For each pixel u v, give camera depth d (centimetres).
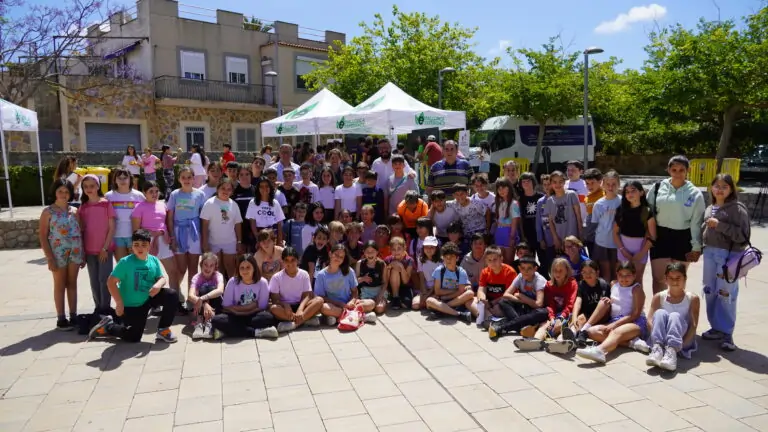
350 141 1780
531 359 465
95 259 557
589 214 614
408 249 673
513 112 2019
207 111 2341
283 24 2570
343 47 2333
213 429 352
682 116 1945
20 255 955
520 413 367
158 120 2219
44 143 1952
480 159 1870
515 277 575
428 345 503
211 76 2384
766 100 1523
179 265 599
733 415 359
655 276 520
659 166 2647
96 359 473
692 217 492
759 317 559
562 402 382
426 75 2145
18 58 1792
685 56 1566
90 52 2238
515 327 518
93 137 2053
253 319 531
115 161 1742
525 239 651
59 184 538
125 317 505
